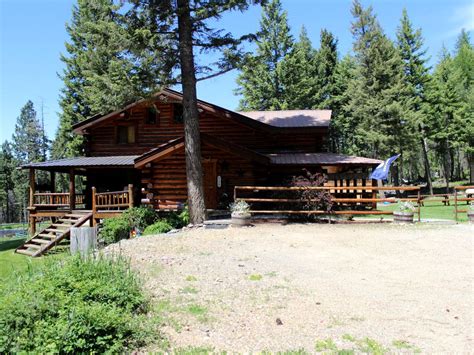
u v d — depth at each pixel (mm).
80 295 5473
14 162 63500
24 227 42281
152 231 14375
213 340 5039
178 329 5371
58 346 4461
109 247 10898
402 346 4758
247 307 6164
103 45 16797
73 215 18094
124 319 5117
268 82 40156
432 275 7832
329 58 45562
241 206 14477
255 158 17641
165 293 6762
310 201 15008
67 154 38688
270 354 4578
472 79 48750
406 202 14789
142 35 14023
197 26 15508
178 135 21812
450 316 5703
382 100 34219
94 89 21375
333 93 44594
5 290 5758
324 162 19047
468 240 11094
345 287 7129
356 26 36062
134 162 18109
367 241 11344
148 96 15938
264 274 7980
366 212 14906
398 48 38469
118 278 6367
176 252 9984
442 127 39688
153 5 14266
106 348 4688
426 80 38156
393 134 34844
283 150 22266
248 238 11914
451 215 18984
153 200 18844
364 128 36406
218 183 18812
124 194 18141
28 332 4688
